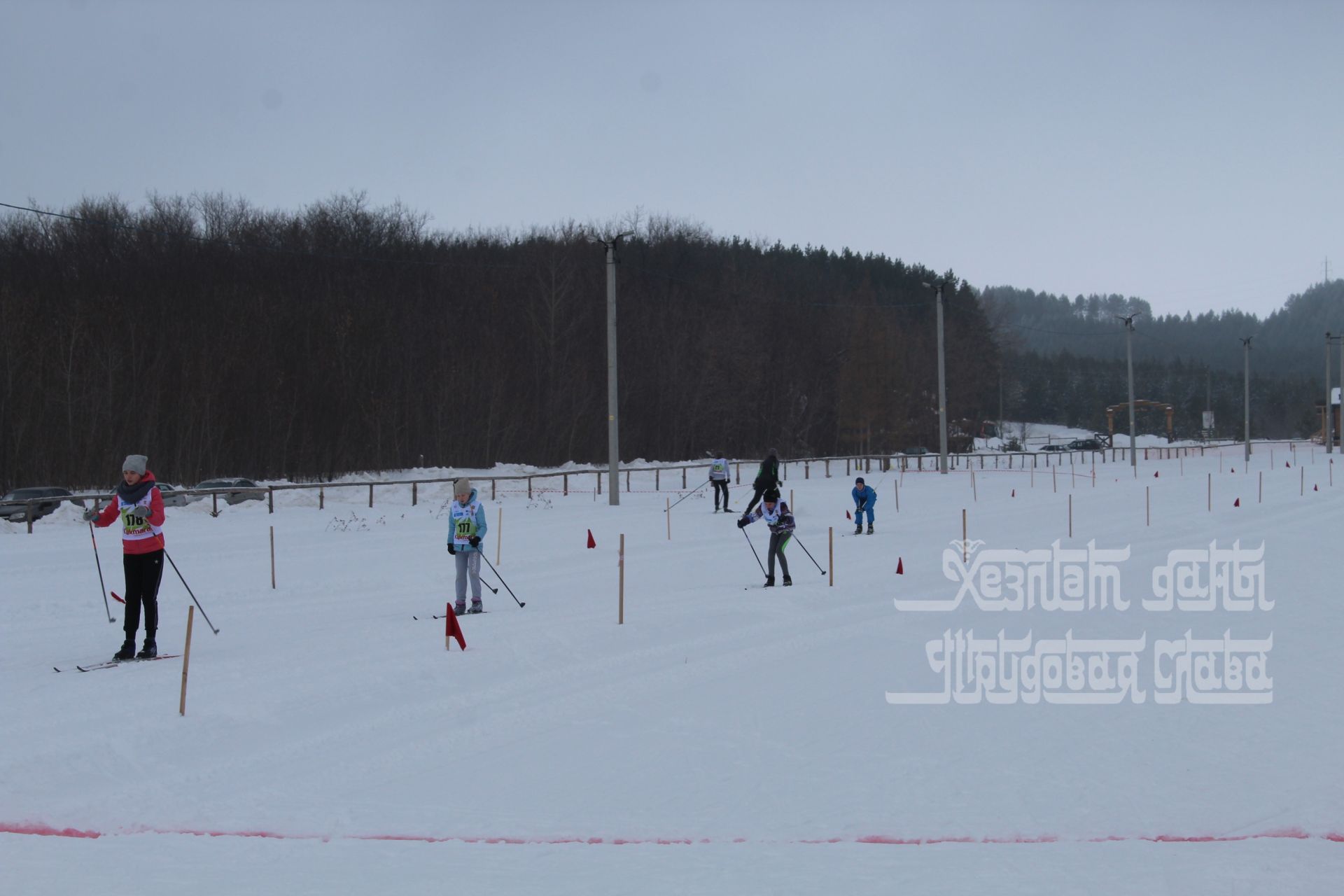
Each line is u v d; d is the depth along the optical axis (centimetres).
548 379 6800
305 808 677
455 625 1148
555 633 1243
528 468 5547
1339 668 1062
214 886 532
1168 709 915
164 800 694
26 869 561
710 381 7494
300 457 5341
